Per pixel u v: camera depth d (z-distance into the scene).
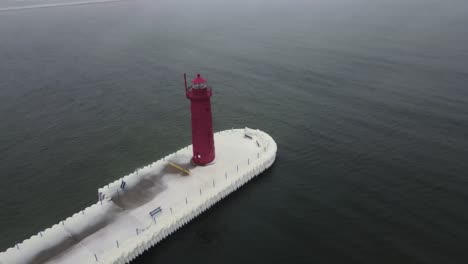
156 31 108.00
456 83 54.44
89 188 35.62
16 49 89.81
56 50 87.44
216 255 27.27
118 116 50.78
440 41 78.31
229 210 31.88
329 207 31.67
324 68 65.25
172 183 33.09
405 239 27.70
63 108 53.12
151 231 27.56
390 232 28.48
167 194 31.66
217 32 101.44
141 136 45.56
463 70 59.66
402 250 26.72
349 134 43.19
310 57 72.12
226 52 79.44
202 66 70.69
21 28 125.00
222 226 30.05
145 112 51.94
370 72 61.69
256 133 42.06
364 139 41.88
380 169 36.31
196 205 30.28
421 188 33.16
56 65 74.25
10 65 75.06
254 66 69.19
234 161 36.38
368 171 36.19
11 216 31.77
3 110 52.44
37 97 57.12
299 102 52.69
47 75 67.75
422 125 43.53
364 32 90.19
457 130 41.84
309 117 48.09
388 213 30.50
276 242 28.27
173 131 46.78
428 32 86.94
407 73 59.97
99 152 42.00
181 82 62.97
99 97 57.09
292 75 63.09
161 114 51.34
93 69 71.00
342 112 48.50
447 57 67.19
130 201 30.80
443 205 30.91
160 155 41.47
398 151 39.00
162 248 27.98
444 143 39.66
